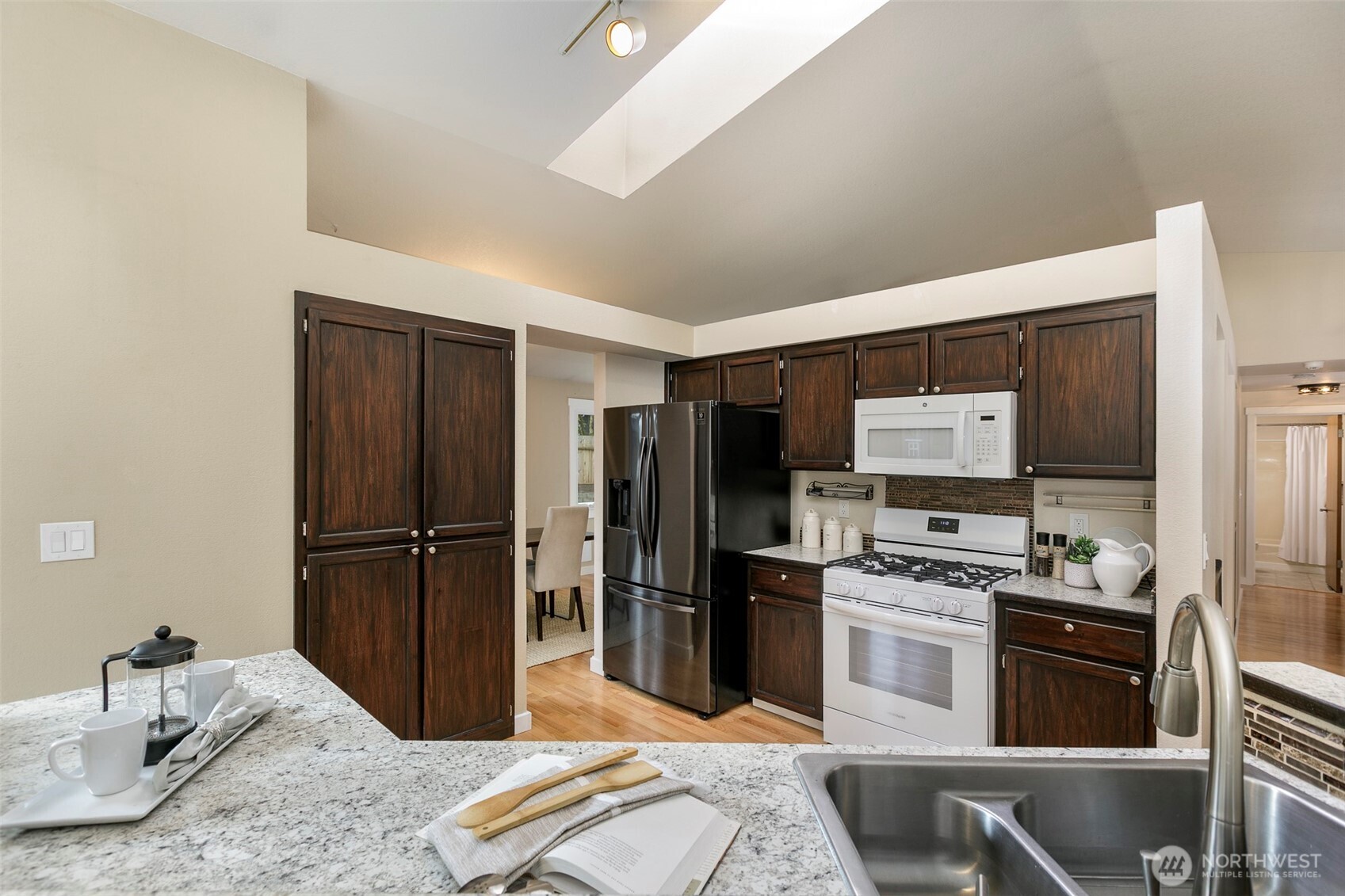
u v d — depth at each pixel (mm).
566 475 7820
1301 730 1050
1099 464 2447
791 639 3141
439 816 832
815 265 3635
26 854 742
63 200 1635
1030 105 2303
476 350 2641
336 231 3141
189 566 1839
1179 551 2014
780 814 840
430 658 2445
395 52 1927
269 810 846
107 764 860
